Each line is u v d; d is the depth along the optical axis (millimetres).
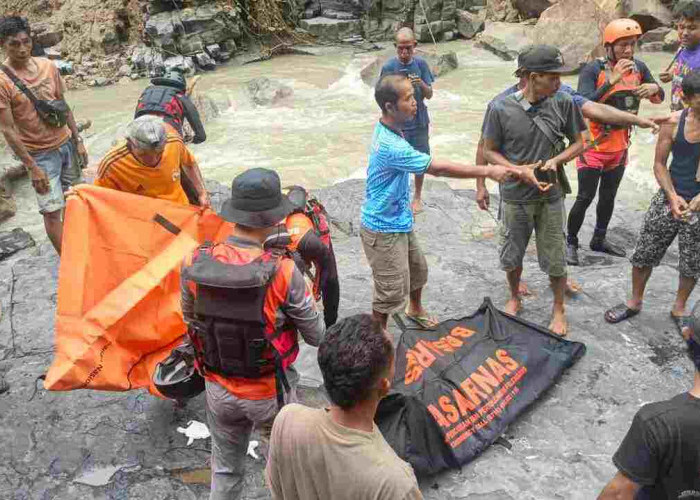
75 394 4074
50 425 3840
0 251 6848
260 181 2715
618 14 16719
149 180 4047
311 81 15242
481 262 5680
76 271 3713
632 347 4293
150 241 3891
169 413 3910
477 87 14438
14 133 5191
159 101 4465
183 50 17734
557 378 3943
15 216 9023
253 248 2762
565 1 15594
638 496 2164
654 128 4379
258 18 18891
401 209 4051
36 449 3680
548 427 3682
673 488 2061
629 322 4547
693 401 2049
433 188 7566
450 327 4125
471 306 4902
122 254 3826
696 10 5035
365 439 1916
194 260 2752
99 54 18109
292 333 2867
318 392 4020
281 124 12797
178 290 3824
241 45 18922
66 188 5816
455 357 3869
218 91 14266
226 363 2771
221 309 2678
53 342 4629
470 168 3783
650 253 4371
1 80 5121
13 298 5184
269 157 11023
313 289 3662
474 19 18750
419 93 6531
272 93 14031
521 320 4148
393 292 4195
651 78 5367
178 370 3379
